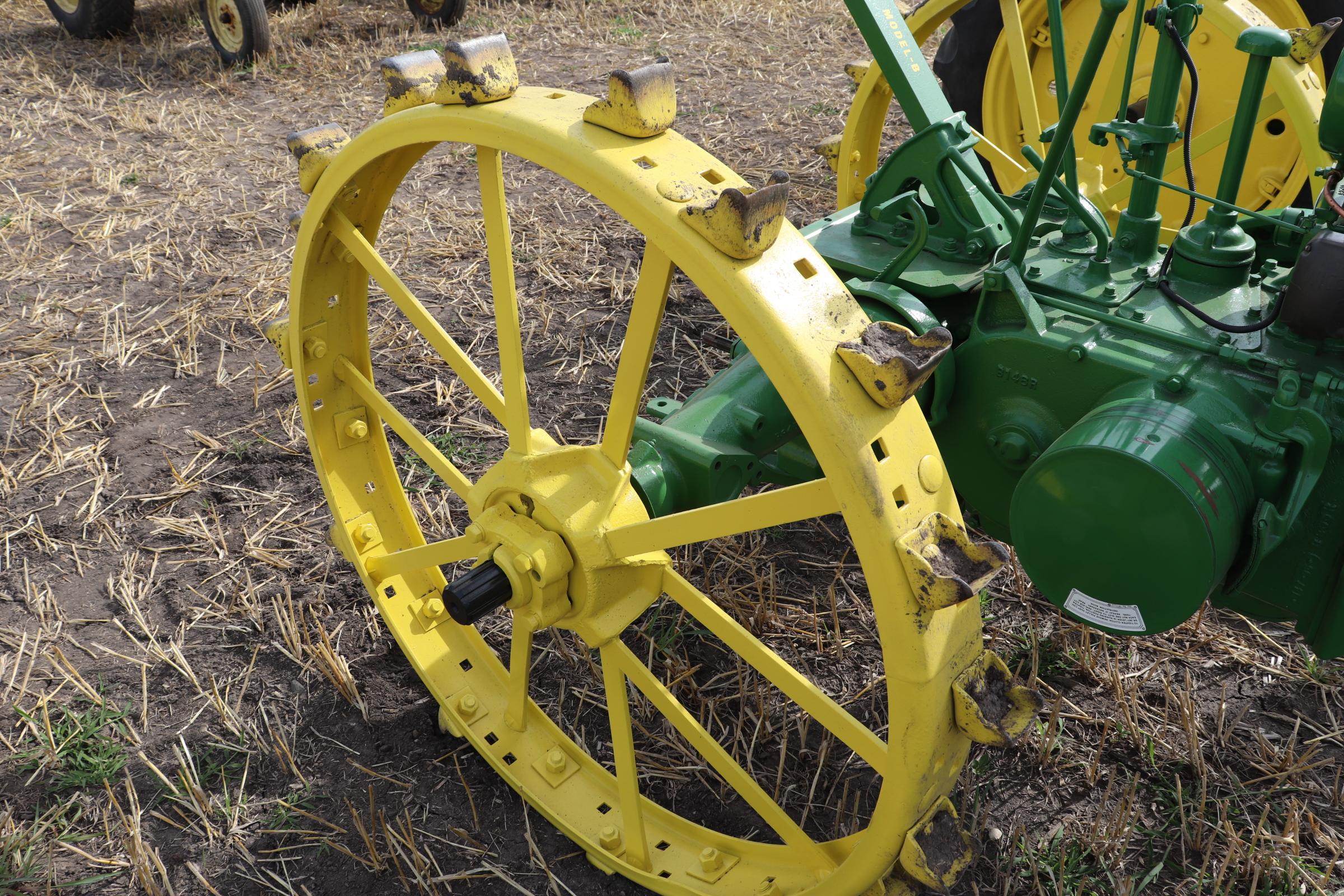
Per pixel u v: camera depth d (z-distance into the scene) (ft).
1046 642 10.61
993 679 6.36
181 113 24.53
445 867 8.77
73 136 23.17
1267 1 13.25
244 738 9.86
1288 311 7.20
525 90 6.84
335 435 9.90
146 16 31.27
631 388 6.86
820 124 24.09
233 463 13.52
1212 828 8.81
